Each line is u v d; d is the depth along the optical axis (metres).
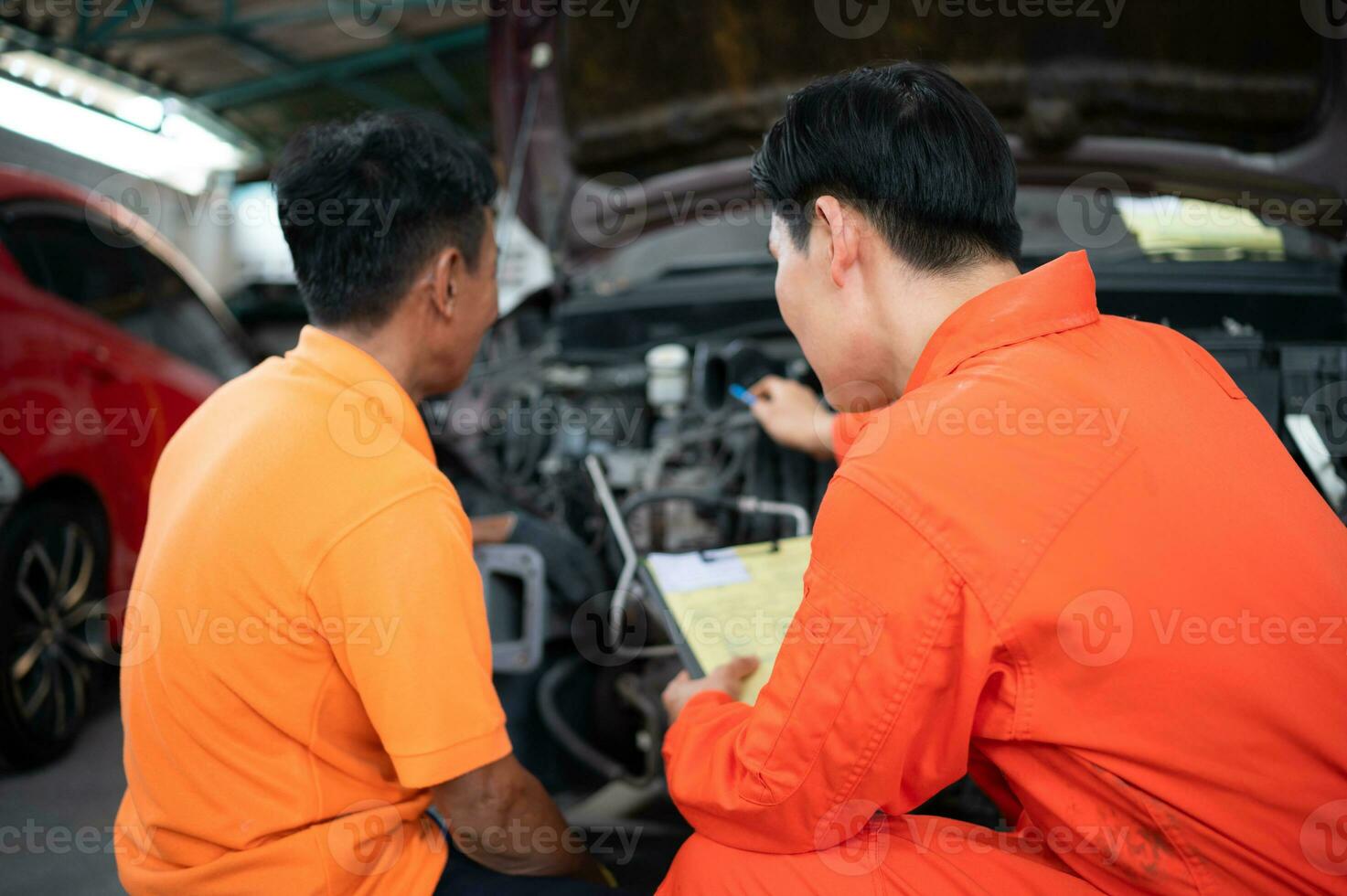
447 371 0.99
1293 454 1.29
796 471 1.59
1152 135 1.86
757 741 0.73
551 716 1.64
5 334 2.07
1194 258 1.96
